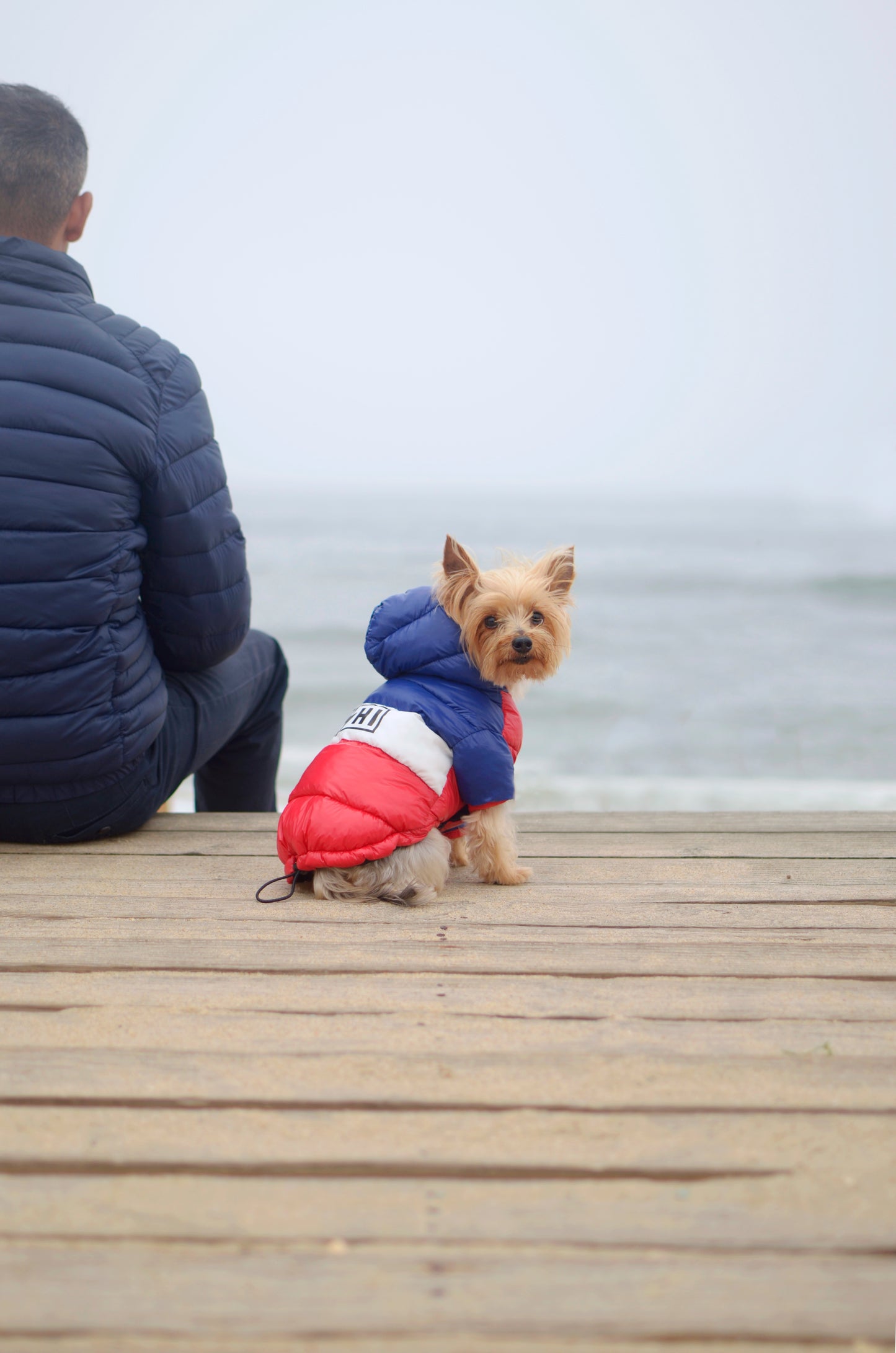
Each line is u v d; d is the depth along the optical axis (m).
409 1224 1.50
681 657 18.66
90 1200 1.56
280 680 4.53
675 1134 1.74
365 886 3.03
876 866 3.40
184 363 3.54
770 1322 1.32
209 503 3.51
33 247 3.26
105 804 3.51
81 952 2.57
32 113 3.25
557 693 15.90
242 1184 1.60
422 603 3.40
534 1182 1.62
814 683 16.38
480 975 2.46
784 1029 2.16
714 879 3.28
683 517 50.12
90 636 3.20
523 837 3.81
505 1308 1.33
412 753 3.13
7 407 3.10
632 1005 2.28
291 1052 2.02
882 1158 1.68
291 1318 1.31
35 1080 1.90
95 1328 1.29
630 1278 1.39
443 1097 1.85
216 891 3.12
